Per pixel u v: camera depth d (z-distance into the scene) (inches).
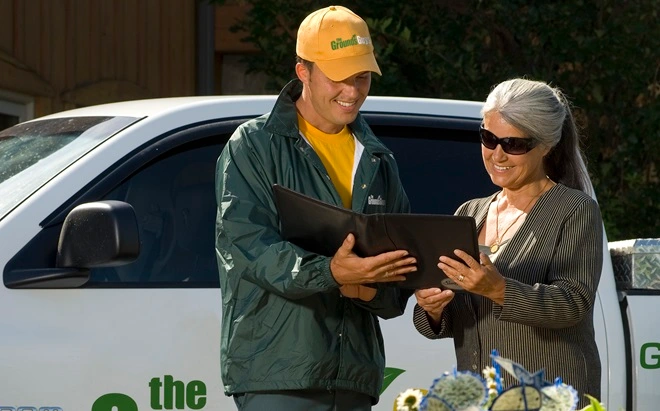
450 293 433.1
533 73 963.3
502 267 442.3
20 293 509.7
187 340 529.7
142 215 544.1
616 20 959.6
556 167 458.9
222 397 530.9
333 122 461.4
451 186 601.9
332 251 436.8
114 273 531.8
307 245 441.7
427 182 599.2
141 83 1253.7
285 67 1013.8
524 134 437.1
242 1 1032.8
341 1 987.3
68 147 567.8
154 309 528.1
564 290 425.4
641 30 951.0
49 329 510.3
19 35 1049.5
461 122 616.1
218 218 451.8
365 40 456.1
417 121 609.0
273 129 458.0
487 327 442.0
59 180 534.3
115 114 589.9
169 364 524.7
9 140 615.5
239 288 451.2
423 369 557.3
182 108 569.6
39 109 1091.9
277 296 447.2
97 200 533.6
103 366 514.9
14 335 505.0
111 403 515.2
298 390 451.8
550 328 429.7
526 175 443.8
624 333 586.2
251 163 454.9
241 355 450.9
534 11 960.3
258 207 449.4
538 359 434.3
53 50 1102.4
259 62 1028.5
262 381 447.8
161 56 1291.8
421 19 991.0
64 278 512.4
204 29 1358.3
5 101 1061.8
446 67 952.3
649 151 955.3
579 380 434.0
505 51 1002.1
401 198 489.7
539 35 973.8
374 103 608.4
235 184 453.1
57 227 522.6
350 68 449.4
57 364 508.1
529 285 426.3
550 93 441.7
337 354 454.9
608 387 578.2
